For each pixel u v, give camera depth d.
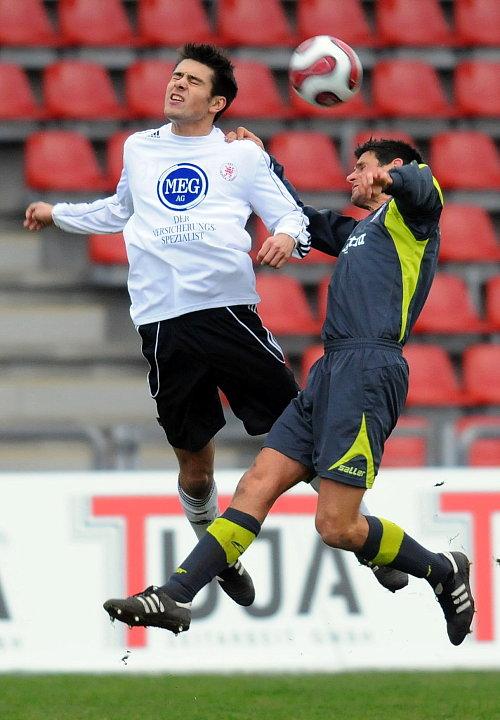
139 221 17.30
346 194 41.53
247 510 16.95
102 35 44.28
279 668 26.05
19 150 42.09
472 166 43.06
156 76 43.16
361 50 45.66
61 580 25.98
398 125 44.09
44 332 38.12
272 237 16.73
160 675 25.28
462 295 39.56
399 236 17.27
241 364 17.61
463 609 18.62
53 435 27.12
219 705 21.50
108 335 38.50
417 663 26.31
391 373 17.00
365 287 17.16
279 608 26.17
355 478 16.86
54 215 18.48
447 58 45.97
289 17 46.75
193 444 18.22
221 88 17.25
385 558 17.77
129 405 36.59
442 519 26.75
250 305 17.48
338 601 26.31
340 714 20.55
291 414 17.50
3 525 25.98
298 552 26.28
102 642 25.91
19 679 24.61
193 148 17.16
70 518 26.12
